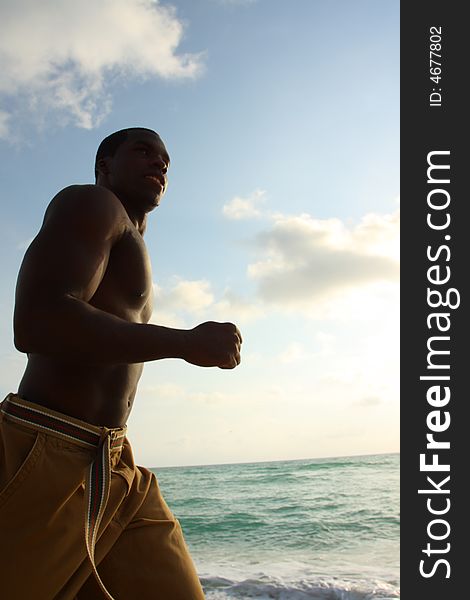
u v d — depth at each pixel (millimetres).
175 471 39594
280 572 8594
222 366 1651
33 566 1576
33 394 1751
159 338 1573
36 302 1567
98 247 1717
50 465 1646
